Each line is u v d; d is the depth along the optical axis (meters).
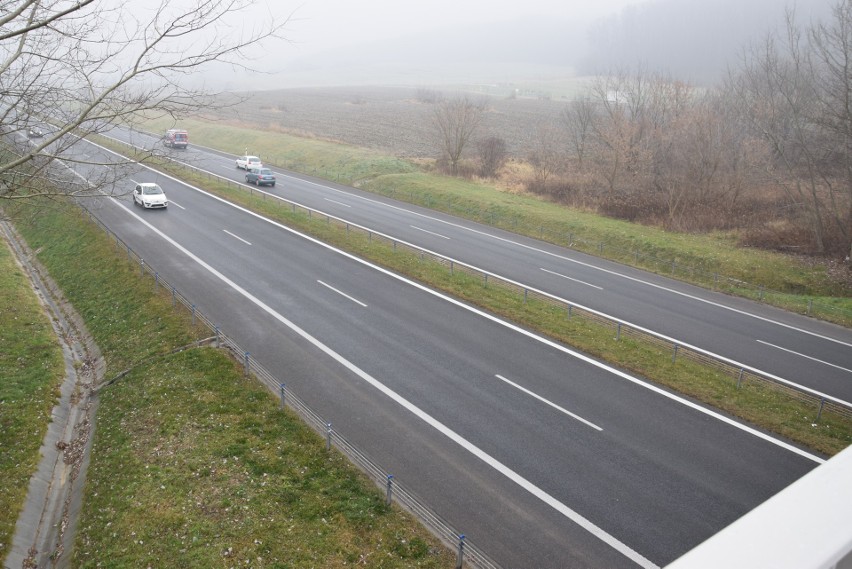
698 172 44.91
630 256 36.25
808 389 19.81
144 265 27.25
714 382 19.78
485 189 51.94
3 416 17.27
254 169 51.62
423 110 115.06
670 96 53.81
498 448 15.68
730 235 39.22
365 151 67.12
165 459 15.00
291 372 19.17
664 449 15.92
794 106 38.41
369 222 40.34
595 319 25.05
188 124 89.31
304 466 14.77
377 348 21.16
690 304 28.31
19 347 21.27
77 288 27.62
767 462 15.51
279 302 24.91
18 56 11.11
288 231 36.31
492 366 20.27
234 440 15.61
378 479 14.39
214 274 27.86
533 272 31.77
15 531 13.54
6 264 29.91
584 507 13.61
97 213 37.75
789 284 32.19
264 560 12.00
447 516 13.25
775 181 44.78
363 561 12.07
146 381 18.84
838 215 37.75
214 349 20.14
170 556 12.12
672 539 12.70
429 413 17.20
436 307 25.39
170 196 44.28
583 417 17.34
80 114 12.43
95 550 12.69
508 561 12.05
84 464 16.03
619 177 51.84
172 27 11.45
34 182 14.67
